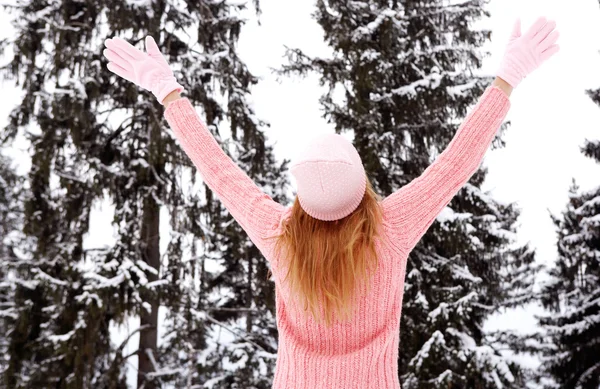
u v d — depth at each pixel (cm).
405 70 1134
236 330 1113
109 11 1024
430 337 987
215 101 1100
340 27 1077
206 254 1054
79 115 979
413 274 1017
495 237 1115
